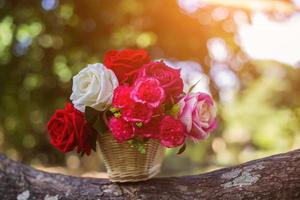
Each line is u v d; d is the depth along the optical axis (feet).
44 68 11.37
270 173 3.76
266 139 21.79
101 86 3.61
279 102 19.99
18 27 10.75
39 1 10.54
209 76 11.39
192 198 3.76
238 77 12.32
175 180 3.89
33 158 12.79
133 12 10.73
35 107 11.77
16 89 11.43
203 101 3.66
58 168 12.61
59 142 3.68
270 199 3.69
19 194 3.81
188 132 3.63
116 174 3.80
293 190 3.69
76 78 3.70
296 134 17.48
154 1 10.44
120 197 3.78
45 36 11.12
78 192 3.84
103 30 10.97
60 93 11.65
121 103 3.52
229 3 10.75
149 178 3.85
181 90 3.66
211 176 3.89
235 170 3.88
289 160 3.79
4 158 3.92
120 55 3.79
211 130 3.70
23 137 12.28
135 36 11.02
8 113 11.70
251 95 21.03
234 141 20.53
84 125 3.68
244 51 11.69
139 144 3.66
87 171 12.77
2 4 10.44
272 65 18.53
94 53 11.29
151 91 3.51
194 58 11.25
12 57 11.18
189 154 14.15
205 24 10.99
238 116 21.70
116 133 3.57
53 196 3.81
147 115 3.51
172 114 3.63
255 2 10.91
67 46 11.22
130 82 3.69
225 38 11.30
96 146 3.91
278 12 11.46
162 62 3.69
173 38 10.92
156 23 10.77
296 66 18.40
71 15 10.83
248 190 3.73
